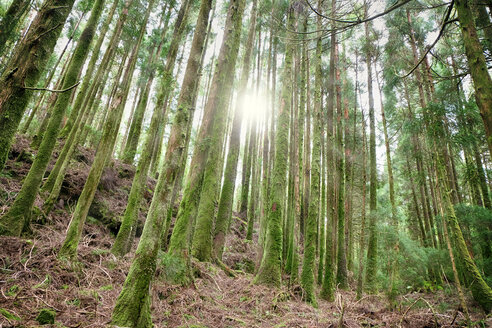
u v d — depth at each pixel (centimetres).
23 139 984
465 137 691
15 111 325
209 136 702
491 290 639
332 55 973
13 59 332
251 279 769
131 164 1337
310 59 1571
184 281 520
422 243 1344
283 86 849
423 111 696
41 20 353
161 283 484
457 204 873
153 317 371
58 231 636
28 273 387
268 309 538
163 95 606
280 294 607
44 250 459
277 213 734
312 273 675
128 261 581
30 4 325
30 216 516
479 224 812
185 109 356
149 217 316
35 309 306
